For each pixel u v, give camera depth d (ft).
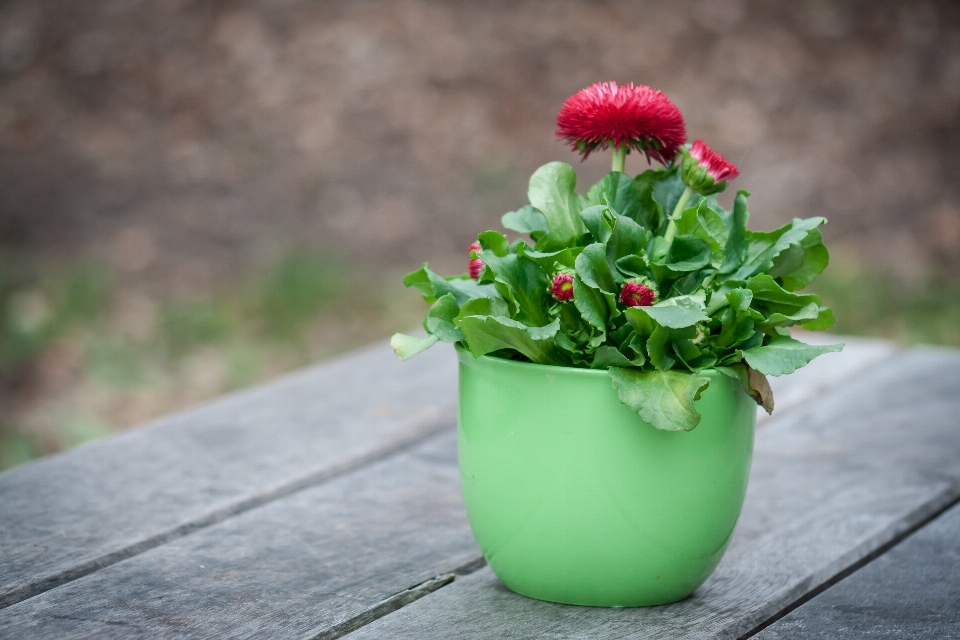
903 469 5.41
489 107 18.15
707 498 4.75
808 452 5.54
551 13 19.71
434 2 20.01
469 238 15.56
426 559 4.97
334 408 5.77
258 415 5.71
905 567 4.95
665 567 4.76
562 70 18.69
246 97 18.28
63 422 10.67
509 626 4.73
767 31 18.98
